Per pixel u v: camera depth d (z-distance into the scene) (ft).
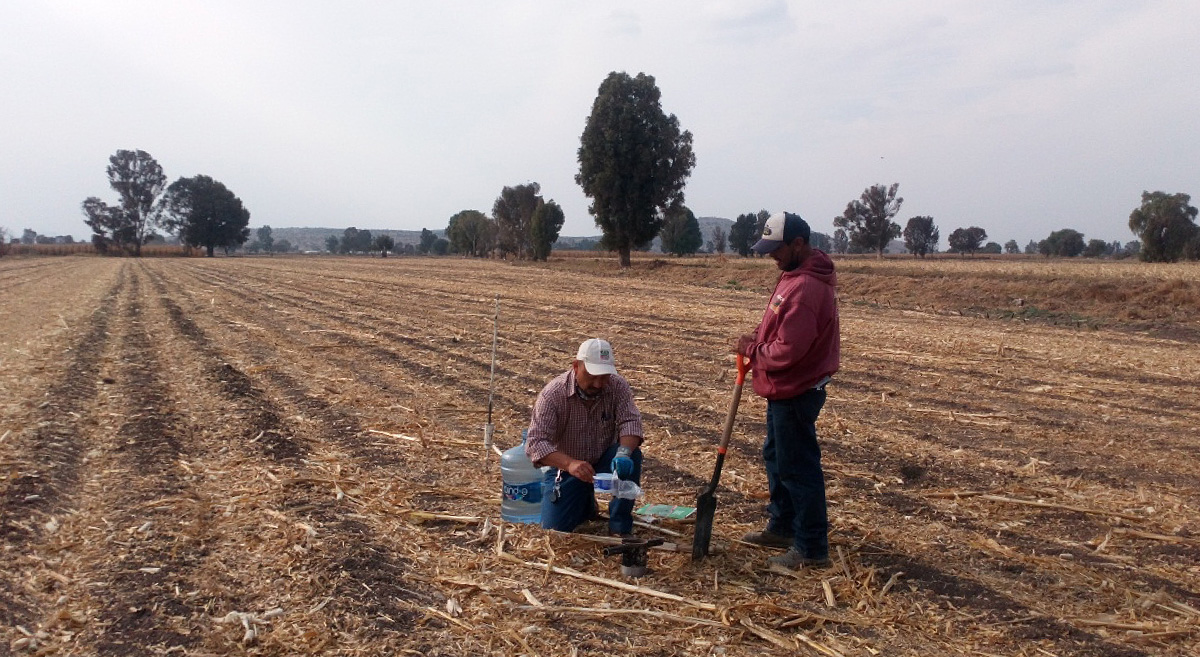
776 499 17.46
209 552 16.94
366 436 26.58
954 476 22.70
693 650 13.35
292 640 13.44
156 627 13.83
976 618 14.39
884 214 302.86
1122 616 14.38
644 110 182.70
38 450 23.79
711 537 18.17
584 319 65.46
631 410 18.12
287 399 32.19
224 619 14.05
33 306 75.10
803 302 15.34
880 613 14.57
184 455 24.02
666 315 69.41
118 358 42.47
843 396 33.81
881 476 22.68
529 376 38.09
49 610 14.39
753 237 434.71
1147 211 215.92
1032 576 16.10
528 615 14.39
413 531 18.29
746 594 15.31
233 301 81.15
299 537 17.66
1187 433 27.76
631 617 14.37
